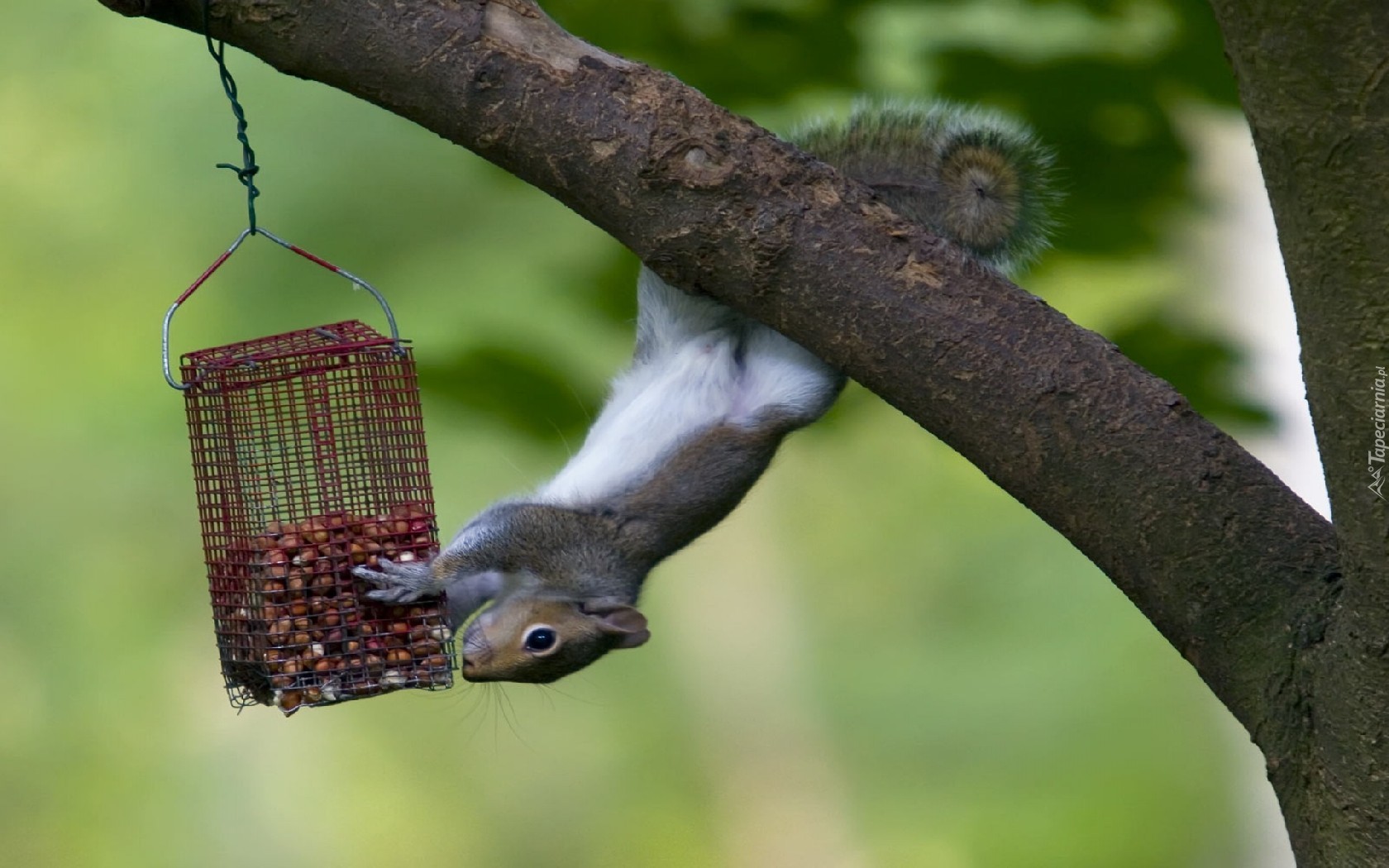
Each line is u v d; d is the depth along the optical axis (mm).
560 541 10141
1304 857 6020
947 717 21297
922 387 6543
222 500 8922
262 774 22281
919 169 9422
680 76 10273
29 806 20797
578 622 10141
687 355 10398
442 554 8945
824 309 6613
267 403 9023
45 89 17672
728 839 22297
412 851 22484
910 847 20703
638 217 6730
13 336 17516
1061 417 6383
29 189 17469
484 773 22953
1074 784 20047
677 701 23234
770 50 10117
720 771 22750
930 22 10281
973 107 9734
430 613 8859
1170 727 20219
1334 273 5219
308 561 8734
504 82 6746
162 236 17281
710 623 23359
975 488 22812
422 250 15445
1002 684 21156
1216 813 19531
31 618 20438
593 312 10719
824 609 22906
